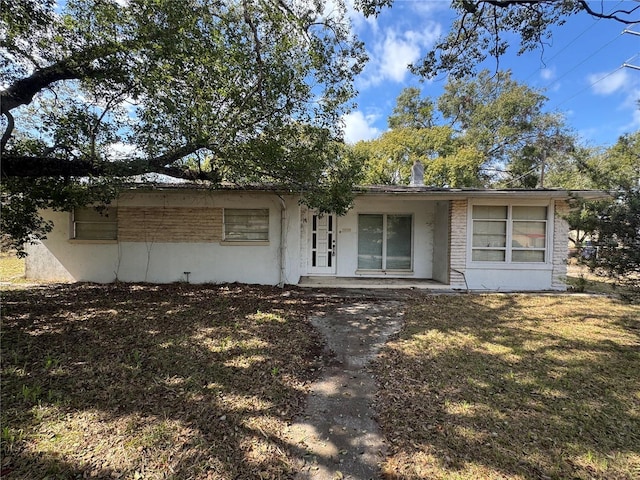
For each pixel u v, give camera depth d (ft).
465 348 14.62
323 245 33.60
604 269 15.12
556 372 12.12
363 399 10.23
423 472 7.04
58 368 11.52
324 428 8.67
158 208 28.91
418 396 10.37
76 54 16.53
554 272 28.84
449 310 21.43
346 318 19.44
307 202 24.32
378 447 7.92
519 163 79.00
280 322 18.12
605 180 15.74
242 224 29.60
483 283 28.89
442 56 26.22
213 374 11.54
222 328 16.71
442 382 11.32
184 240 29.04
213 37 16.40
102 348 13.52
